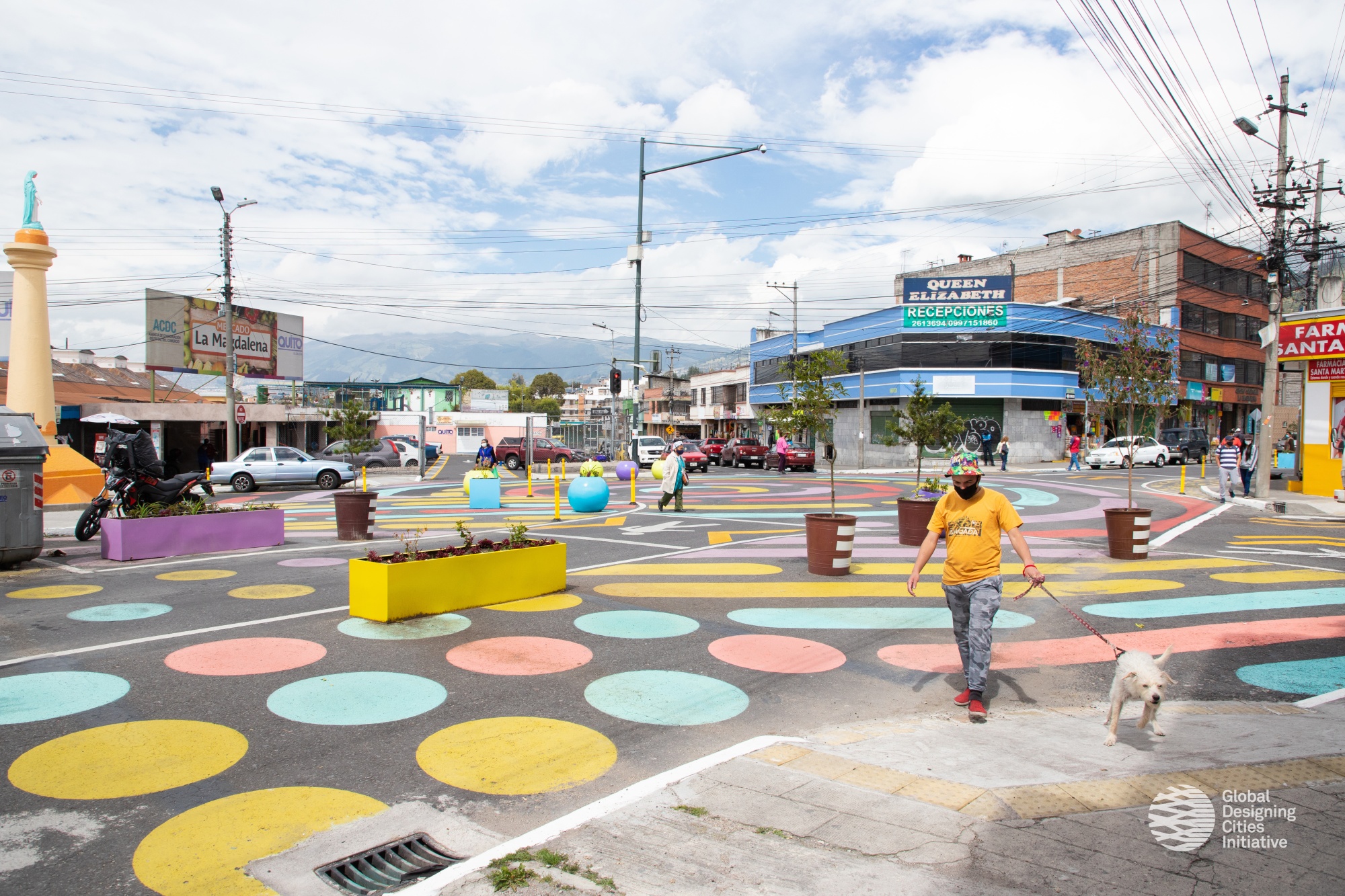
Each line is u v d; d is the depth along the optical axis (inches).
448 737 189.9
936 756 177.6
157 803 154.6
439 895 119.3
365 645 265.7
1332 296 1012.5
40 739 184.4
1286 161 813.2
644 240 1067.3
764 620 316.2
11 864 131.0
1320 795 152.8
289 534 572.4
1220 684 243.8
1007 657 271.3
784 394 464.8
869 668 255.4
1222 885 120.0
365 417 839.7
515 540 361.4
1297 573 423.5
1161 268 1791.3
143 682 225.0
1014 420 1614.2
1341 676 251.3
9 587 359.6
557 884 122.1
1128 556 471.8
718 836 137.3
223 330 1568.7
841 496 907.4
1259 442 850.8
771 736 191.2
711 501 855.1
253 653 254.4
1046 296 2000.5
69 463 732.7
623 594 359.3
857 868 126.1
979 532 215.6
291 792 160.4
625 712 210.4
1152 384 502.6
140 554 443.2
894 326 1685.5
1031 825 140.8
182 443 1546.5
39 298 679.7
